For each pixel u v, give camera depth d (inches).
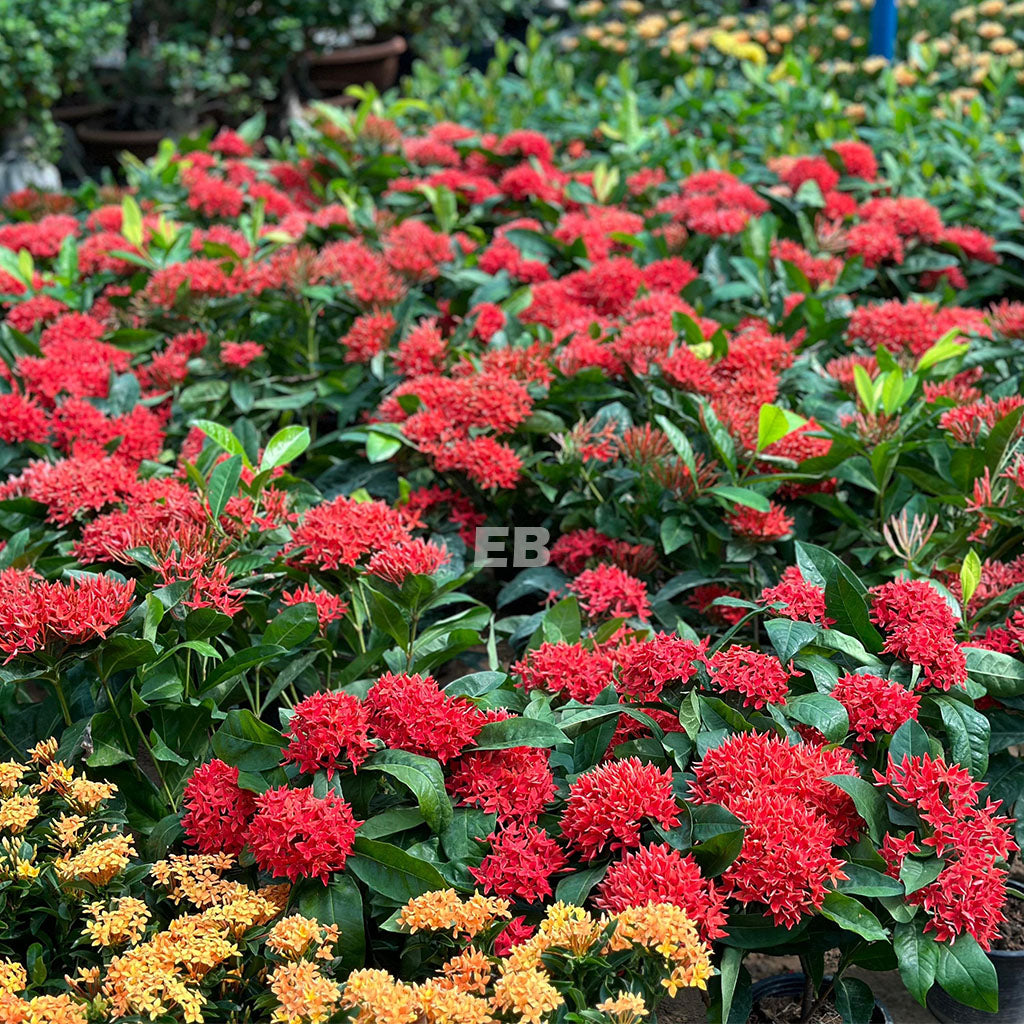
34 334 156.6
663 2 363.9
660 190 211.8
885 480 112.7
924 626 85.7
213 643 100.7
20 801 81.9
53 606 84.4
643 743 86.7
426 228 177.2
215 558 99.2
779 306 158.2
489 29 442.0
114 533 98.7
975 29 305.3
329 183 215.5
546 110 261.0
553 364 131.3
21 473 134.0
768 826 75.1
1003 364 143.3
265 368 153.3
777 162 209.9
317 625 95.0
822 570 91.9
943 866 76.2
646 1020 73.2
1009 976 93.3
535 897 79.8
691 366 123.0
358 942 78.0
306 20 369.7
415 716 82.1
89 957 79.6
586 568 115.6
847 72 286.8
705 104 261.4
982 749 83.3
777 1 381.1
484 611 102.3
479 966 72.7
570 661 91.0
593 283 156.5
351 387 147.9
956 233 179.5
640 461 117.0
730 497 107.4
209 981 74.3
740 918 76.4
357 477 132.3
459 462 115.5
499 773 83.0
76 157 386.9
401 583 97.7
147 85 371.2
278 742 85.6
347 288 154.6
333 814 78.4
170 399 146.9
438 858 81.4
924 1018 95.5
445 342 138.9
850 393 131.4
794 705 83.5
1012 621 97.7
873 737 84.2
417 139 229.1
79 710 97.3
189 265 152.9
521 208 201.0
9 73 303.4
